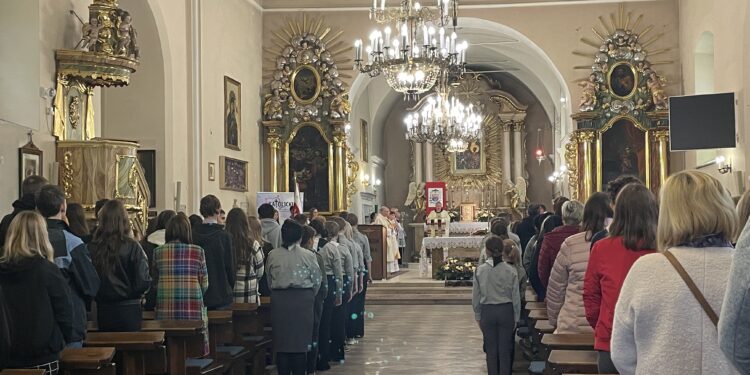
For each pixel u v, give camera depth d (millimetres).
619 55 21594
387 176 33656
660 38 21484
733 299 2826
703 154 19812
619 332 3611
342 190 21953
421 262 23172
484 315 9336
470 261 21656
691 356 3410
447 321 16703
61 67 12070
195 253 8055
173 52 16609
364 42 21984
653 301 3490
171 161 16359
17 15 11633
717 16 17656
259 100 21828
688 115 16453
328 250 10875
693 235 3539
